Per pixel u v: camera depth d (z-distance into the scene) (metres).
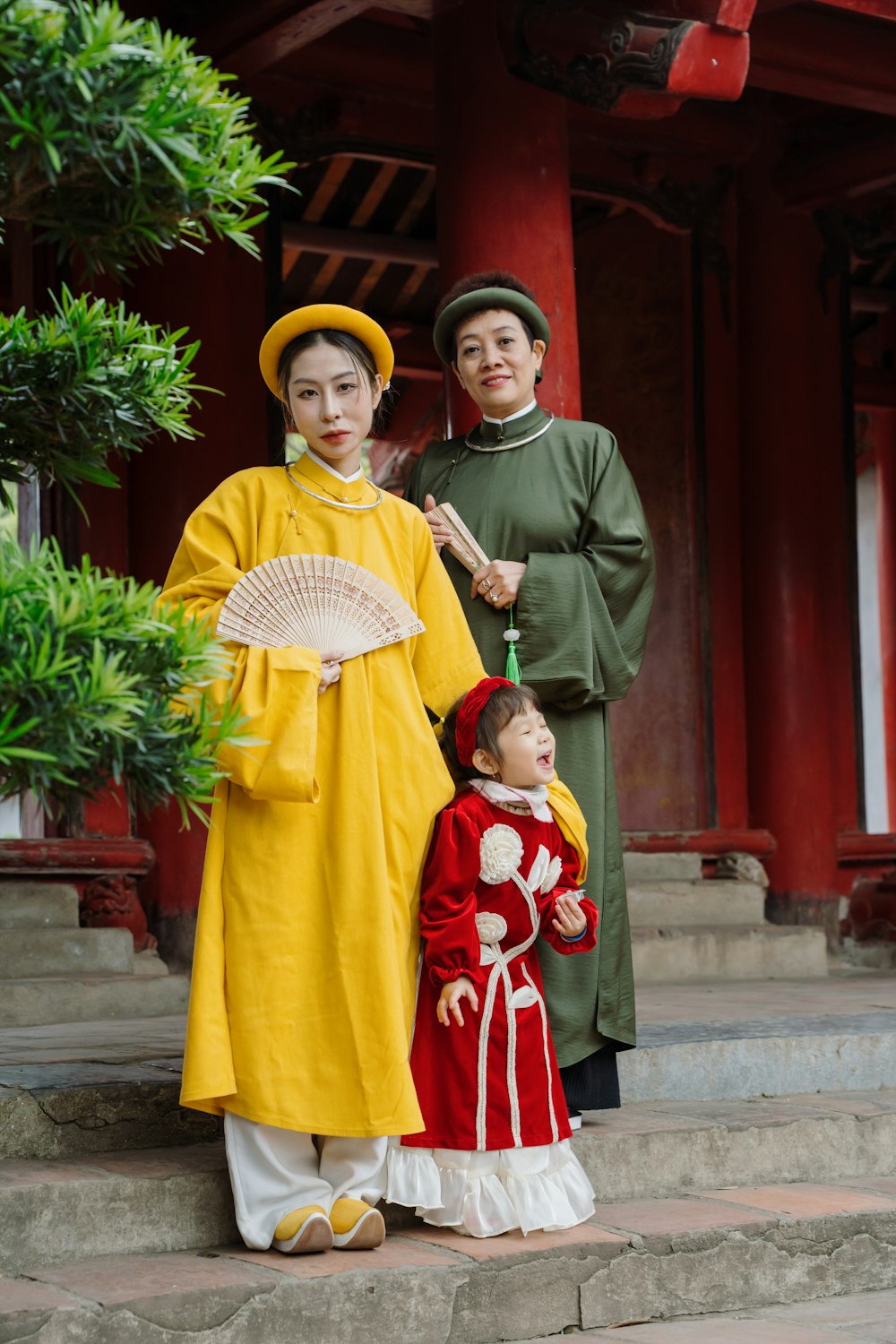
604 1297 3.29
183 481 7.74
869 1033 4.86
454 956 3.30
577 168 9.16
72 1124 3.54
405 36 8.46
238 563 3.43
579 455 4.02
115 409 2.24
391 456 13.47
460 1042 3.36
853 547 10.01
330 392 3.38
